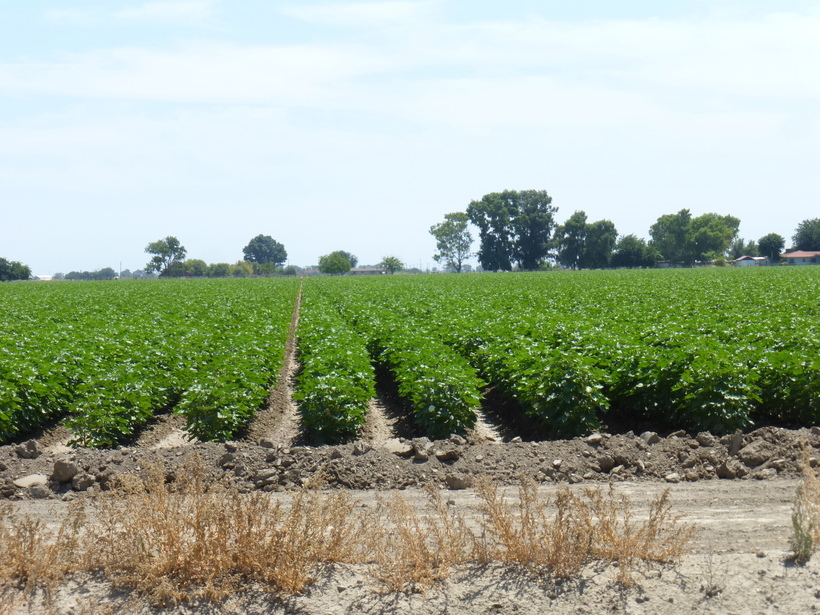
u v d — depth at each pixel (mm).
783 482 9328
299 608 5898
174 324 28484
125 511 6832
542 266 165000
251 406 15461
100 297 51844
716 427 12492
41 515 8523
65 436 15742
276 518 6664
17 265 151125
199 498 6730
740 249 192625
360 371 16844
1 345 20453
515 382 15578
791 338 17047
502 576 6281
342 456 10336
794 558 6316
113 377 15898
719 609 5645
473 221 159375
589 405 13352
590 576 6172
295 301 53781
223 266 188750
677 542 6570
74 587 6246
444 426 13703
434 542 6996
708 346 15477
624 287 51750
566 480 9852
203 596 6059
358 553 6730
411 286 65812
